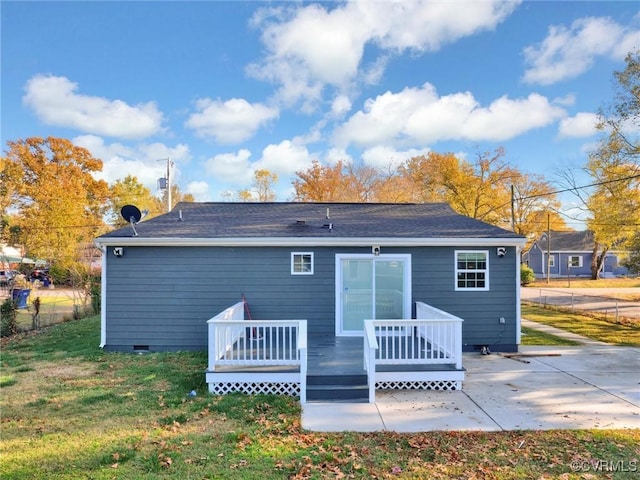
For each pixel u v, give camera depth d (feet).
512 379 24.22
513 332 31.73
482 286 31.94
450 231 33.32
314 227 34.76
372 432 16.51
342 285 32.09
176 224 35.29
